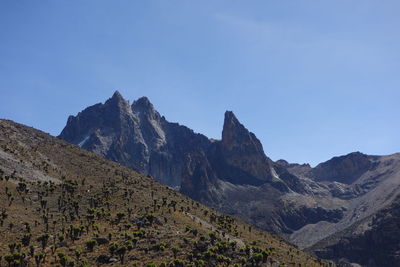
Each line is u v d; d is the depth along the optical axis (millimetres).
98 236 82250
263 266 76750
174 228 94375
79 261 67875
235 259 76188
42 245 74062
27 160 138000
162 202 128125
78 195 115875
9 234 78938
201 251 76125
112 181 146375
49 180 126625
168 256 72375
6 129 169250
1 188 105500
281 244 132125
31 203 102312
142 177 177250
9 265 62344
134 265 67812
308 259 118875
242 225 149125
